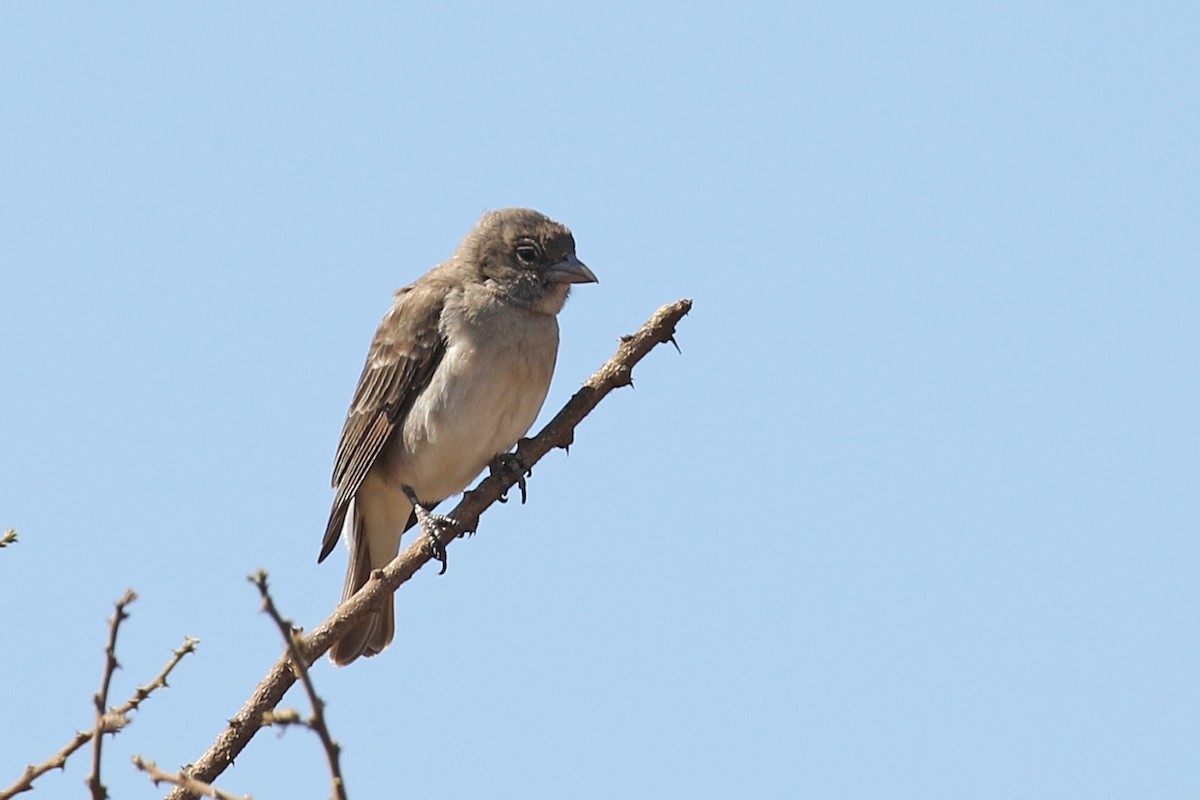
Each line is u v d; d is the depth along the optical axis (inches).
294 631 234.5
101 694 253.0
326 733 220.5
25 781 254.4
